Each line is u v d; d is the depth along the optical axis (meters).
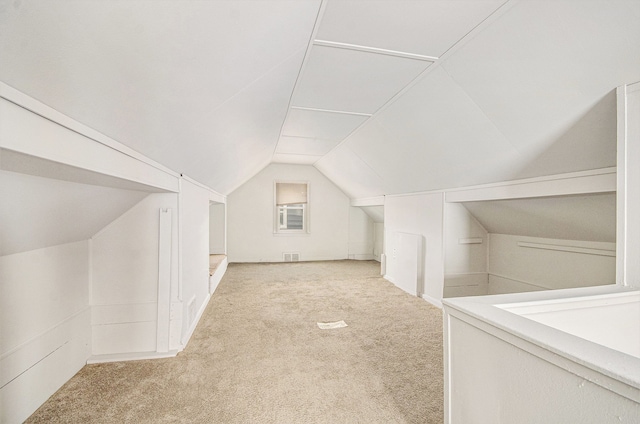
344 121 2.96
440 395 1.67
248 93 1.63
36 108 0.72
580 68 1.32
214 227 5.38
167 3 0.69
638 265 1.25
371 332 2.54
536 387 0.77
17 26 0.51
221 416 1.48
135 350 2.12
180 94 1.17
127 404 1.56
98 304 2.06
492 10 1.29
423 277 3.62
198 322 2.76
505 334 0.85
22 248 1.41
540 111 1.63
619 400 0.60
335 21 1.40
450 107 2.05
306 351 2.19
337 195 6.29
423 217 3.62
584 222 2.37
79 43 0.64
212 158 2.42
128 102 1.00
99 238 2.06
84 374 1.84
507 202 2.71
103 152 1.09
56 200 1.28
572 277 2.66
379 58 1.73
